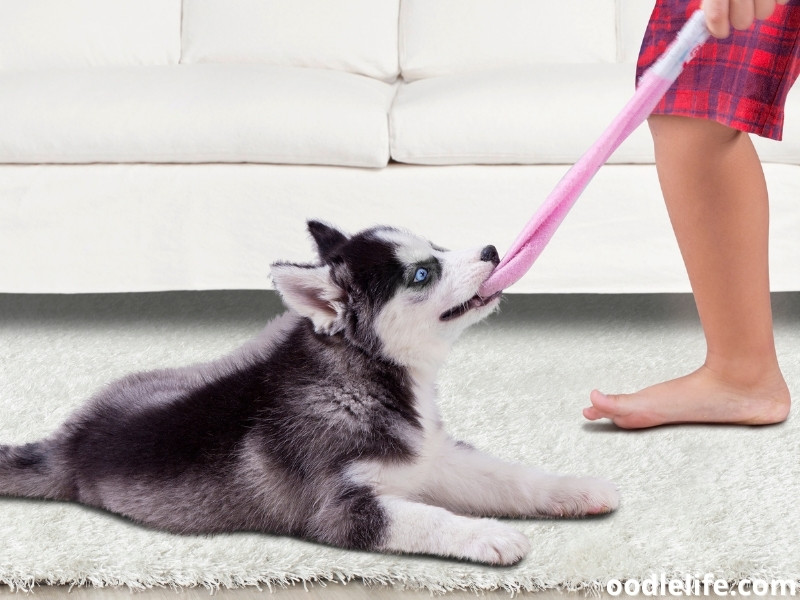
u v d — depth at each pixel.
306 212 2.26
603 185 2.20
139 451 1.49
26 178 2.27
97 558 1.38
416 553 1.38
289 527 1.44
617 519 1.46
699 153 1.64
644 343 2.22
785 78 1.58
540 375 2.04
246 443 1.45
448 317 1.51
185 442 1.47
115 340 2.29
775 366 1.77
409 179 2.24
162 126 2.25
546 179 2.21
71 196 2.27
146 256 2.29
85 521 1.49
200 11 2.85
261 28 2.80
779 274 2.20
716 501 1.51
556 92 2.24
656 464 1.63
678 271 2.22
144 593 1.32
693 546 1.38
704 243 1.69
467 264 1.51
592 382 2.00
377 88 2.57
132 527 1.47
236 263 2.29
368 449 1.43
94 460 1.51
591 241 2.22
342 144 2.22
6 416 1.84
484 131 2.21
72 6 2.78
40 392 1.97
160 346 2.24
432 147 2.22
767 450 1.67
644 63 1.70
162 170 2.27
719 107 1.59
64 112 2.27
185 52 2.85
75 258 2.30
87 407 1.63
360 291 1.49
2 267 2.30
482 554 1.33
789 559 1.34
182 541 1.43
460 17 2.76
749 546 1.38
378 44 2.81
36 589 1.33
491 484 1.50
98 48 2.79
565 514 1.48
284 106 2.25
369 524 1.38
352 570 1.34
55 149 2.27
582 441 1.73
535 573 1.32
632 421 1.76
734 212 1.66
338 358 1.49
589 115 2.19
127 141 2.25
